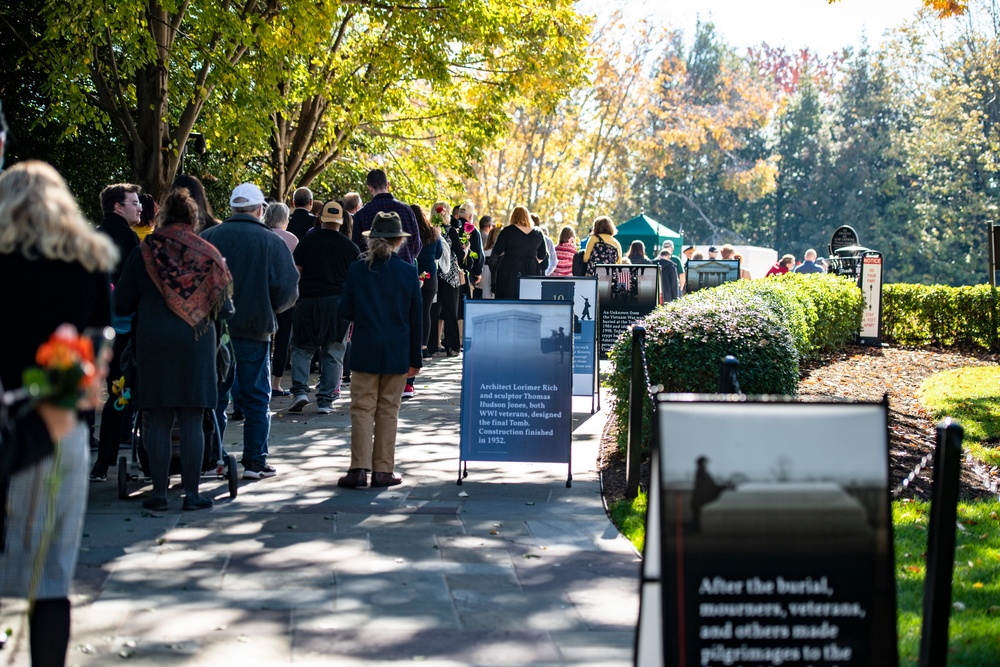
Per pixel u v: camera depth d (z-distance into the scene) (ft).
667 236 115.24
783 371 29.19
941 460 13.80
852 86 253.85
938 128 204.54
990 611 18.44
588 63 75.72
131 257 22.48
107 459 25.67
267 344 27.12
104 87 54.65
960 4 54.03
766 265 134.82
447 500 25.25
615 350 30.89
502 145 84.07
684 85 261.24
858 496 12.35
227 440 31.83
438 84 67.26
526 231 52.42
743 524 12.25
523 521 23.38
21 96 64.54
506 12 63.87
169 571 18.97
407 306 26.40
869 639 12.32
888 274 218.59
